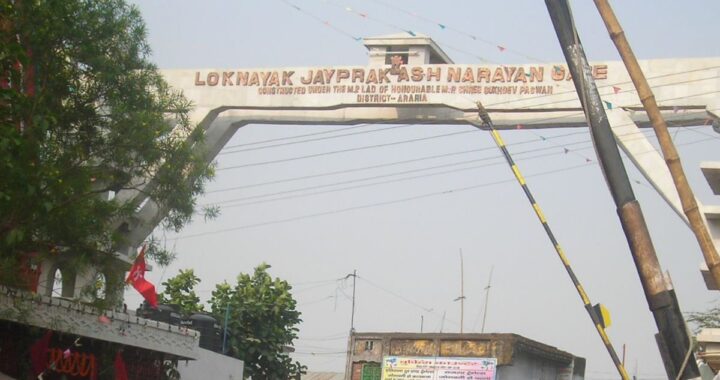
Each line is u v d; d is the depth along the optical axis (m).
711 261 8.63
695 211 8.76
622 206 8.88
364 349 36.53
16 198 15.55
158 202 18.45
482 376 33.78
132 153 17.91
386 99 28.25
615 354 9.65
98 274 18.78
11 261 16.44
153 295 21.88
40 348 21.12
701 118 25.97
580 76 9.20
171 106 19.31
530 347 34.94
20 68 16.75
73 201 16.75
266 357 35.50
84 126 17.80
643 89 9.05
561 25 9.34
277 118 29.86
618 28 9.13
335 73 28.95
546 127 27.72
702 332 13.50
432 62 30.28
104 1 17.64
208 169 18.75
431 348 35.16
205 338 31.59
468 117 28.16
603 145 9.02
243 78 29.69
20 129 16.45
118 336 22.27
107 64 17.55
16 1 16.31
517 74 27.30
